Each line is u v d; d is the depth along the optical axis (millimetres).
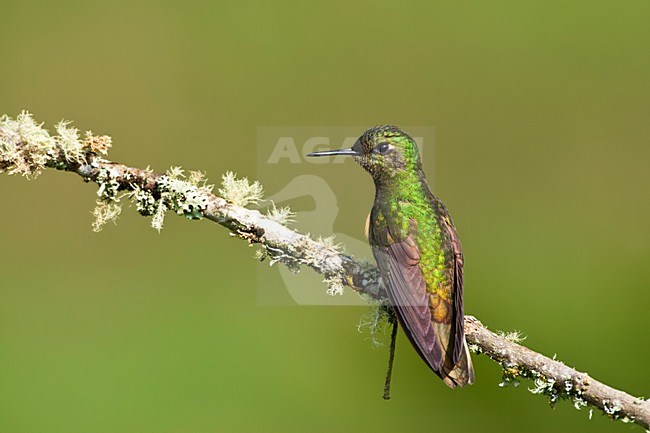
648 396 14367
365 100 20812
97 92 20219
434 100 20672
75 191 18109
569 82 21125
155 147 19750
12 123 7711
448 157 20328
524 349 7320
